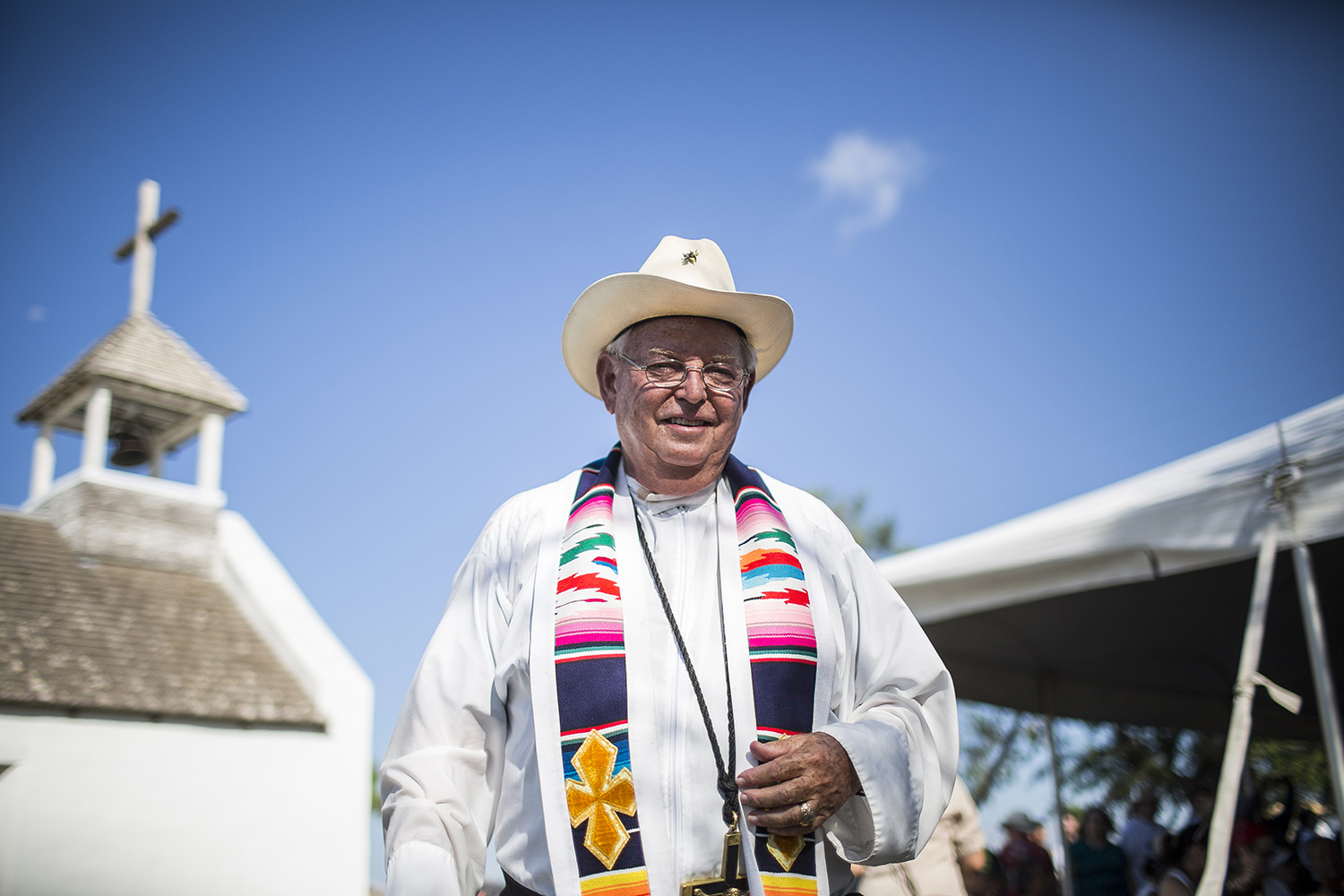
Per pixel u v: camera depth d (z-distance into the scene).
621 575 1.82
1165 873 5.34
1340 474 3.56
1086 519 4.29
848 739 1.58
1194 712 7.35
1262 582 3.64
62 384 16.92
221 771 13.35
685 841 1.62
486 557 1.91
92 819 12.29
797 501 2.00
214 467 17.50
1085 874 5.82
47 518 16.70
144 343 17.20
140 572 16.17
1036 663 6.50
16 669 12.77
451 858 1.57
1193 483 4.02
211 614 15.80
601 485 1.96
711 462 1.92
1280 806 6.16
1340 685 6.79
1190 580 5.34
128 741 12.84
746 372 2.01
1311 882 4.90
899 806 1.58
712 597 1.83
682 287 1.87
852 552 1.96
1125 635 6.17
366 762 14.45
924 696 1.80
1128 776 10.33
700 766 1.66
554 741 1.67
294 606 16.28
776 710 1.70
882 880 4.78
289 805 13.63
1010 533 4.70
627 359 1.94
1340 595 5.62
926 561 4.92
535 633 1.76
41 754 12.24
